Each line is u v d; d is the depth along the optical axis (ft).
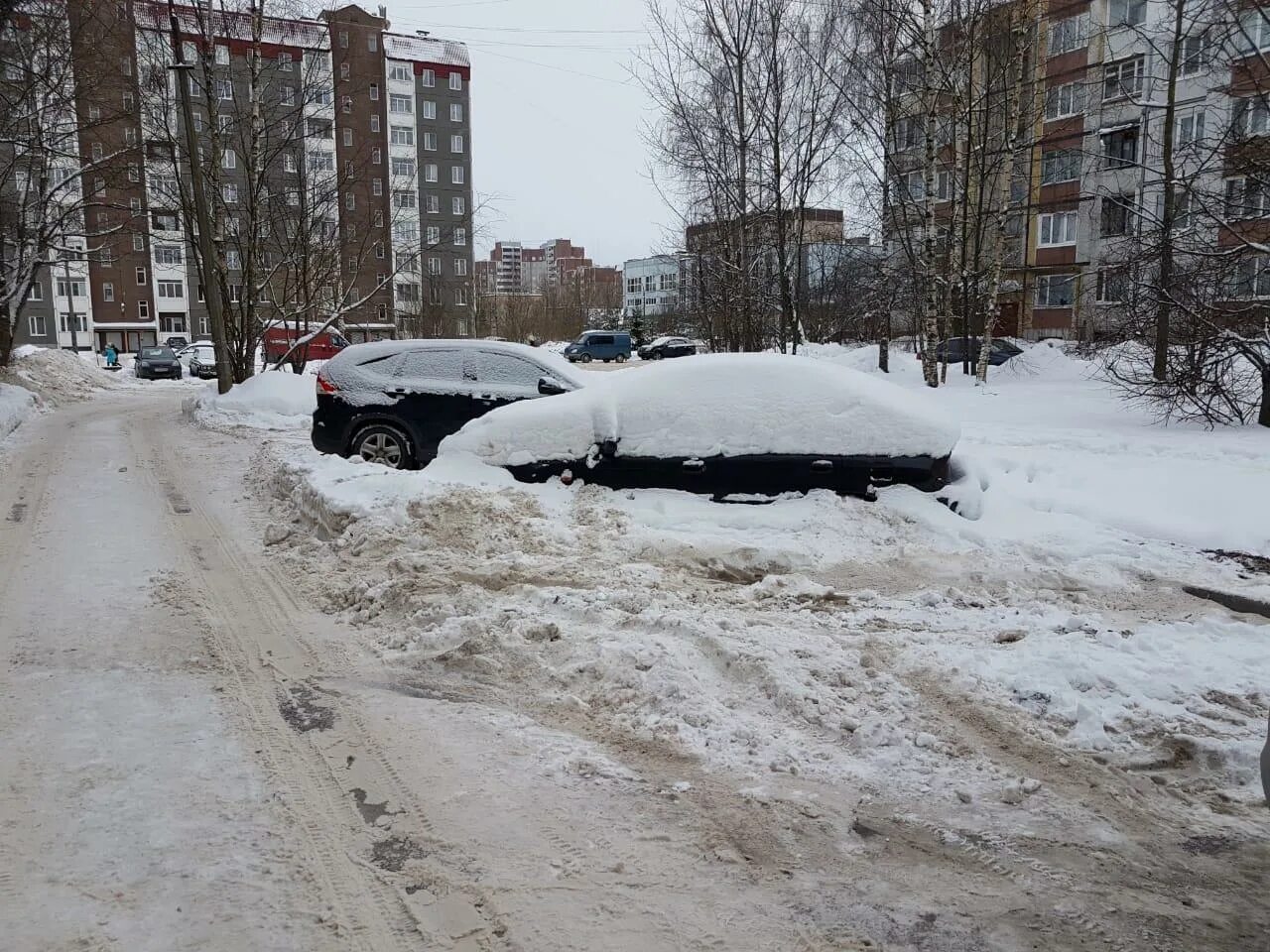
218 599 19.84
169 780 11.91
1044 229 128.77
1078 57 116.37
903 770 12.27
